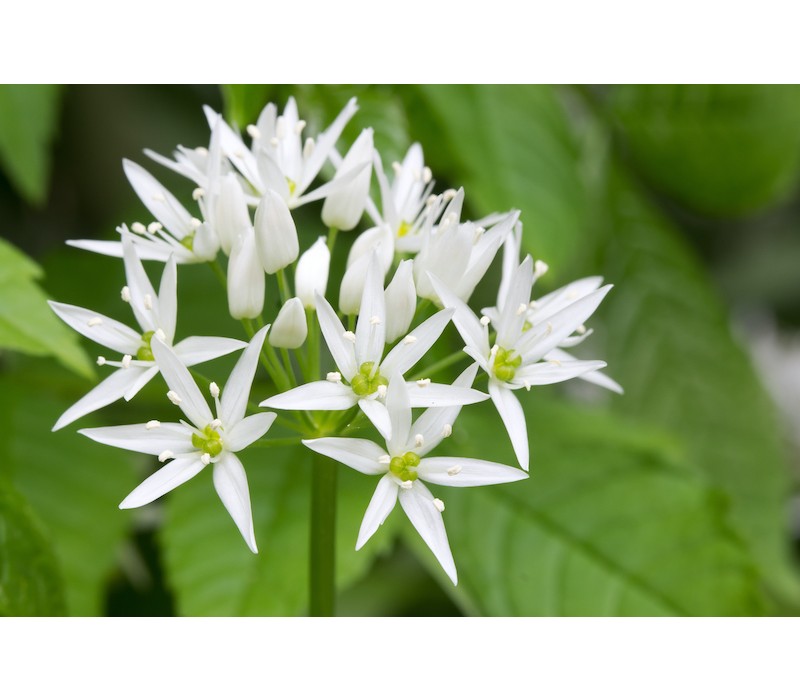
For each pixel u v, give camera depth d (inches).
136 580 9.0
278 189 7.3
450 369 8.3
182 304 8.6
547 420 8.8
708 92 9.6
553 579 8.2
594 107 9.8
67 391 8.5
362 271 7.1
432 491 8.4
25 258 7.7
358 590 9.7
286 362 7.0
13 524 7.2
